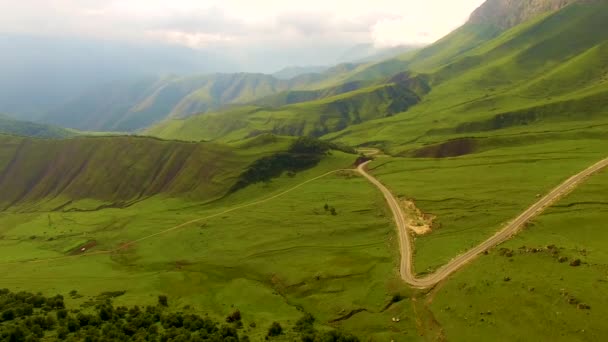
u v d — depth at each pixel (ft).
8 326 304.91
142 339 282.56
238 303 387.55
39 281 469.57
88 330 300.40
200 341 280.51
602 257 328.29
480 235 427.33
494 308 299.79
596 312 266.36
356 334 323.57
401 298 354.74
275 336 304.50
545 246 367.45
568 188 487.61
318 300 387.14
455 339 286.05
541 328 270.05
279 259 483.92
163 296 391.45
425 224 497.46
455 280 348.18
